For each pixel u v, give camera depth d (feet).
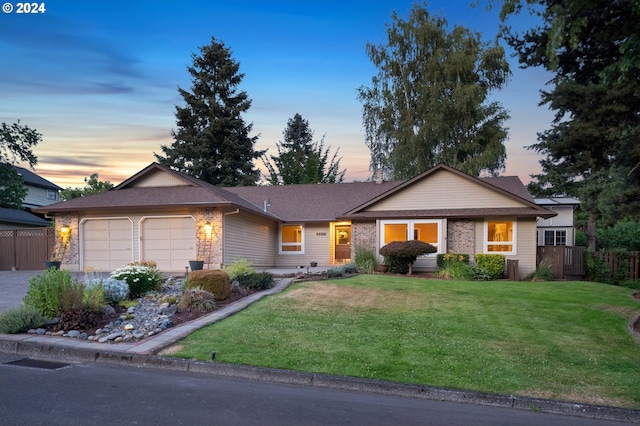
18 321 26.09
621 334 28.22
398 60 100.27
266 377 20.04
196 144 131.95
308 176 144.15
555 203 83.25
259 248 71.92
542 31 48.62
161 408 15.39
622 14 29.22
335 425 14.37
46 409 14.99
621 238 87.30
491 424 15.24
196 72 137.49
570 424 15.70
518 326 29.60
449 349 23.98
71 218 62.69
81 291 28.76
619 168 45.37
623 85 39.63
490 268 58.29
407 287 44.80
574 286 48.67
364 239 67.72
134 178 66.23
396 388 18.57
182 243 59.57
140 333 25.63
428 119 94.84
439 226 63.41
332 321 29.94
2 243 70.38
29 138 98.07
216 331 26.61
